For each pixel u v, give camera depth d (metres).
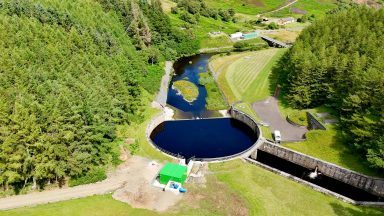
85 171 88.50
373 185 93.25
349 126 107.62
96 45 126.25
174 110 135.38
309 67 123.75
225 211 81.31
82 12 141.62
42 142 79.25
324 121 116.19
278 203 85.31
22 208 76.06
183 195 85.31
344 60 119.44
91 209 77.94
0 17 106.00
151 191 86.06
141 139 108.56
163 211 79.81
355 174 95.00
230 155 108.38
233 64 175.12
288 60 147.62
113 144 100.06
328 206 85.00
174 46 198.00
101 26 140.75
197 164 98.25
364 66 119.50
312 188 90.69
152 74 155.00
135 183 88.50
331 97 120.19
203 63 188.88
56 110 81.69
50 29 113.69
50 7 127.88
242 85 150.88
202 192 86.88
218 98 142.88
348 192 96.38
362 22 147.88
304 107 129.00
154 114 124.44
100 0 172.50
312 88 126.75
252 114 126.12
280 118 124.19
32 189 82.44
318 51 133.75
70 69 101.50
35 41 103.81
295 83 127.69
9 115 76.81
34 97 83.75
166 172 88.50
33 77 90.81
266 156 110.31
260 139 110.81
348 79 117.50
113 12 167.75
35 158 79.56
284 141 108.88
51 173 82.94
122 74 122.12
